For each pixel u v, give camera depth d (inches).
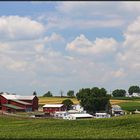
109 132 3764.8
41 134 3688.5
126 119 4424.2
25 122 5221.5
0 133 3806.6
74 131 3919.8
